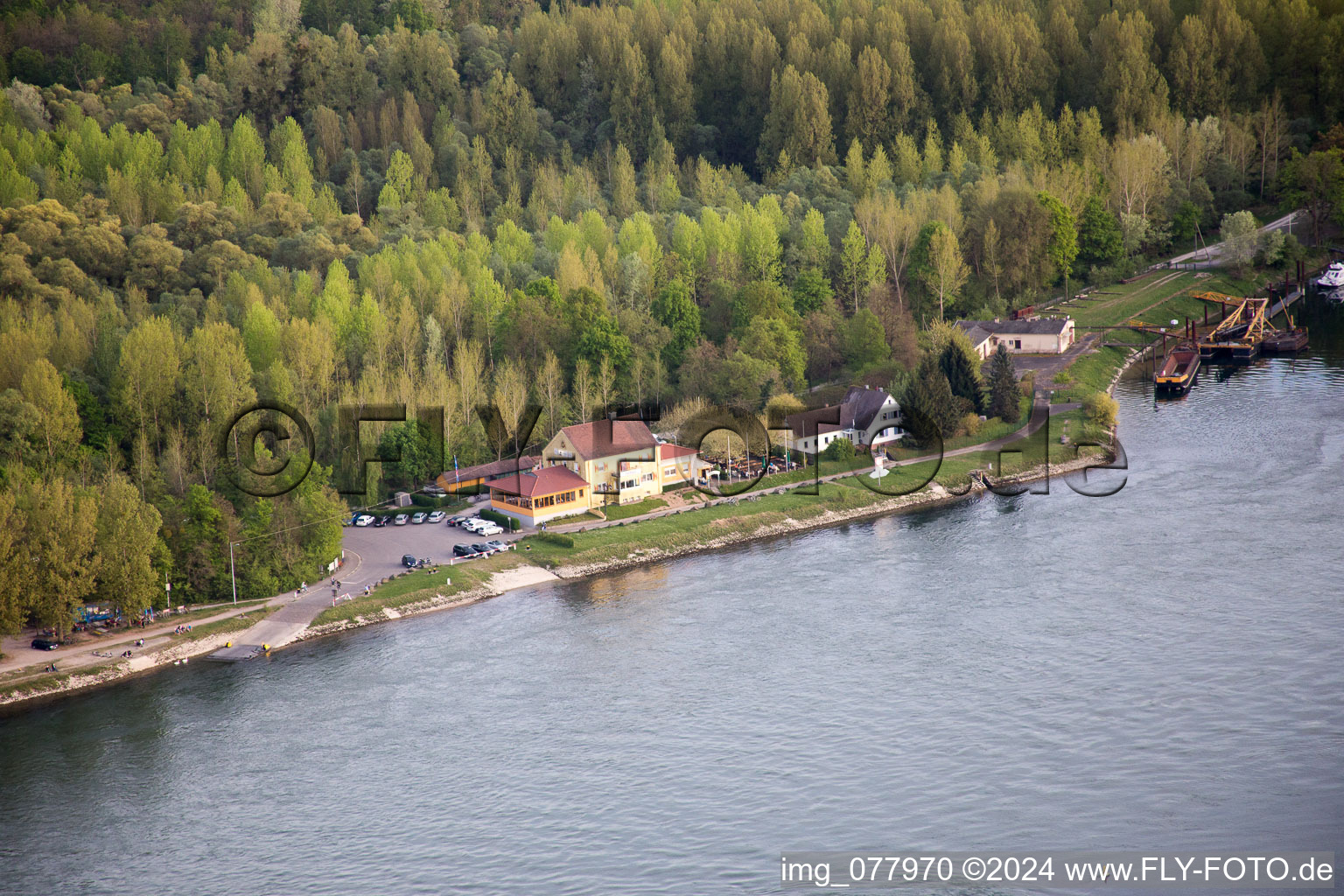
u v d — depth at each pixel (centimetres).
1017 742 10356
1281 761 9812
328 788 10238
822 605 13275
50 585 12762
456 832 9550
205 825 9794
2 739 11188
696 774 10169
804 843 9212
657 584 14125
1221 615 12262
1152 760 9975
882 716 10900
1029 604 12912
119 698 11888
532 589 14125
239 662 12538
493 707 11412
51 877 9238
